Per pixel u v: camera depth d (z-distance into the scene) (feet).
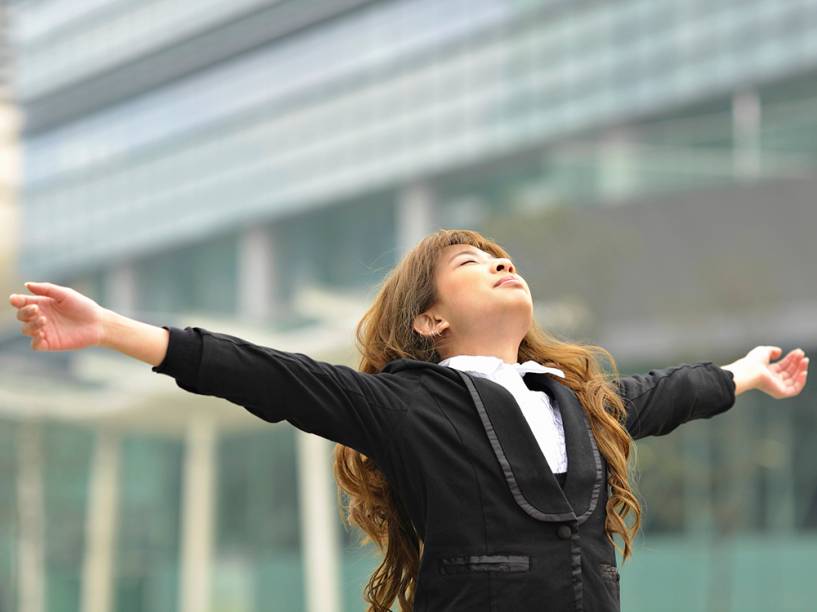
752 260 84.69
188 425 89.51
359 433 9.45
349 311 78.64
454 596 9.04
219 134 109.50
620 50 100.68
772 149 86.84
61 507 92.68
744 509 82.02
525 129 101.86
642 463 81.66
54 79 105.29
